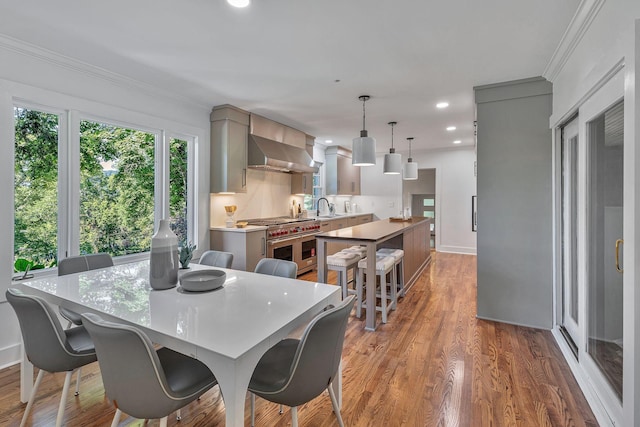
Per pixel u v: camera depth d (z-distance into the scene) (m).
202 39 2.35
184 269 2.31
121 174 3.27
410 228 4.38
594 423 1.75
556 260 2.93
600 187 1.96
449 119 4.61
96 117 2.98
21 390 1.92
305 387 1.31
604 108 1.78
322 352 1.31
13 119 2.42
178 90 3.46
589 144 2.07
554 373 2.25
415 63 2.73
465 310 3.53
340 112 4.28
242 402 1.11
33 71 2.51
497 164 3.15
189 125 3.87
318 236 3.36
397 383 2.14
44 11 2.00
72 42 2.40
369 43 2.40
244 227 4.24
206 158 4.11
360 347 2.66
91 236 3.01
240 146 4.24
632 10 1.43
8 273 2.40
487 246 3.22
